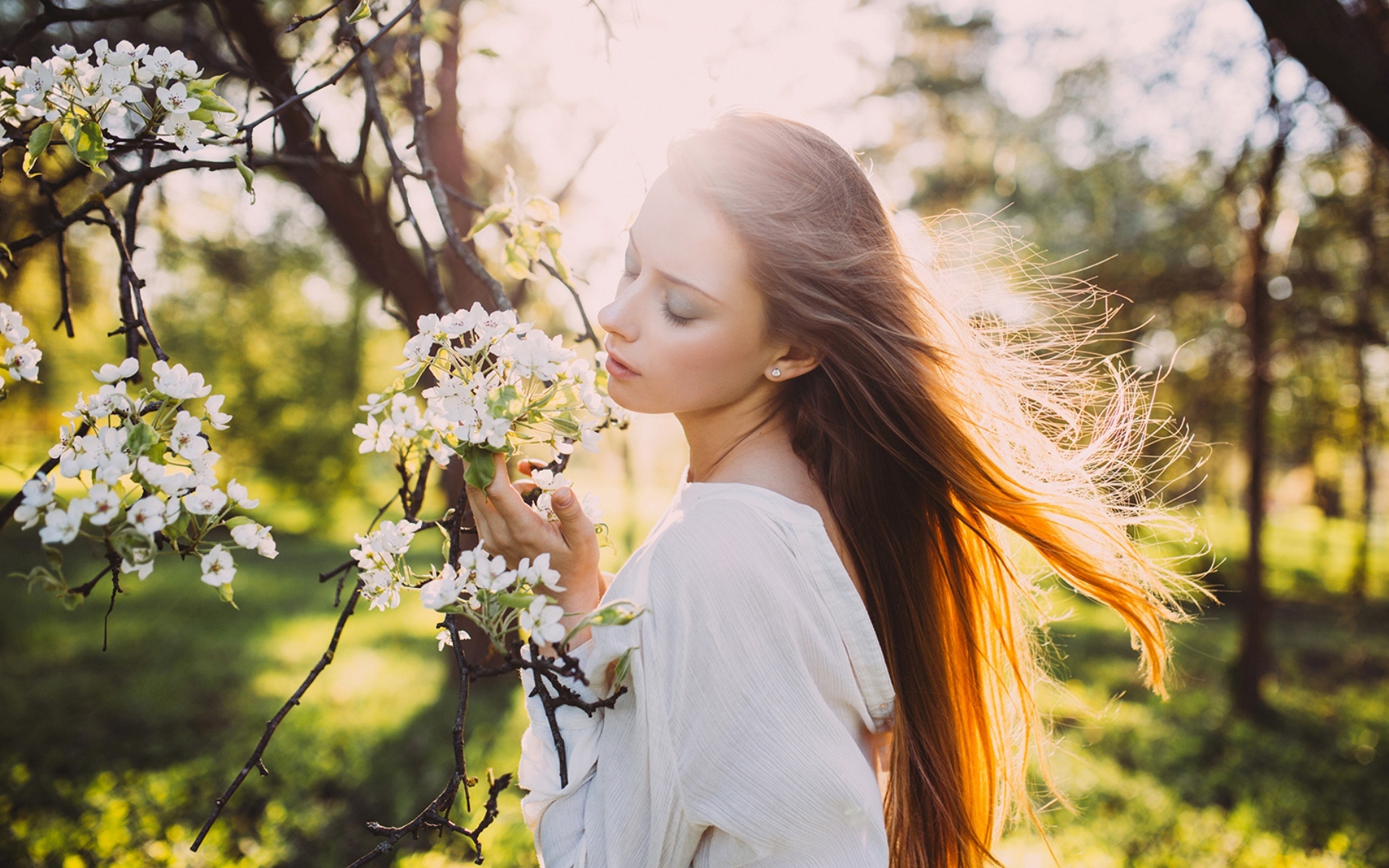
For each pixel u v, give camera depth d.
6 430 13.50
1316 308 7.58
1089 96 8.47
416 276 3.89
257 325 17.03
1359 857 4.61
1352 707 7.91
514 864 3.84
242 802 4.73
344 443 18.53
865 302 1.10
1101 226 8.72
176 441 0.81
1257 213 7.15
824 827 0.97
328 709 6.52
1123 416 1.46
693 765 0.96
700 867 1.02
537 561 0.85
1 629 8.55
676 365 1.04
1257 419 7.80
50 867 3.72
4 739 5.51
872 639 1.06
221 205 5.11
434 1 2.80
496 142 3.78
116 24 2.99
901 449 1.17
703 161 1.04
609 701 0.90
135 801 4.54
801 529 1.05
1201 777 5.77
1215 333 8.36
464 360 0.96
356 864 0.86
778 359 1.11
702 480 1.22
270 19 3.08
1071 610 1.53
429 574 0.93
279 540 17.20
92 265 6.20
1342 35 2.71
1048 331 1.55
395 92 2.12
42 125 0.93
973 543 1.35
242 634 9.13
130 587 10.86
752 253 1.03
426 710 6.40
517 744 5.66
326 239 9.36
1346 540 21.97
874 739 1.19
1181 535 1.51
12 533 12.44
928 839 1.18
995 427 1.31
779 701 0.96
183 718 6.20
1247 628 7.60
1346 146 6.42
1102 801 5.07
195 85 0.98
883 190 1.34
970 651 1.29
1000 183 10.74
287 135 2.20
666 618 0.97
